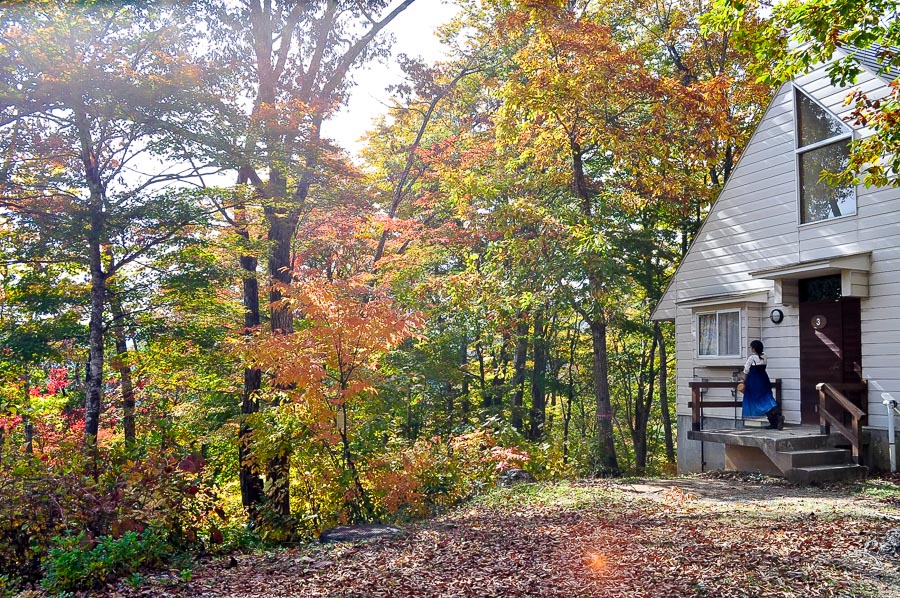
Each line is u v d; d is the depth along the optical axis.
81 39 12.75
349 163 19.61
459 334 25.25
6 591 6.88
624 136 17.89
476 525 9.02
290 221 17.12
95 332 13.29
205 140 13.15
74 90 11.91
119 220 13.28
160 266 15.32
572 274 17.98
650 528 8.27
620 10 22.59
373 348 11.62
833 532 7.64
